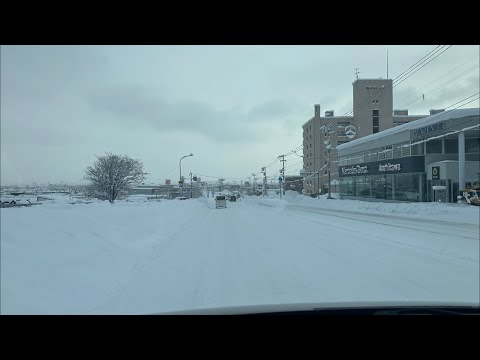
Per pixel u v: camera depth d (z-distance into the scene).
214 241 15.41
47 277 6.55
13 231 7.43
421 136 44.88
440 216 28.92
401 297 7.05
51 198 40.69
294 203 66.19
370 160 57.53
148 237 13.84
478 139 43.69
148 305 6.45
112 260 9.07
